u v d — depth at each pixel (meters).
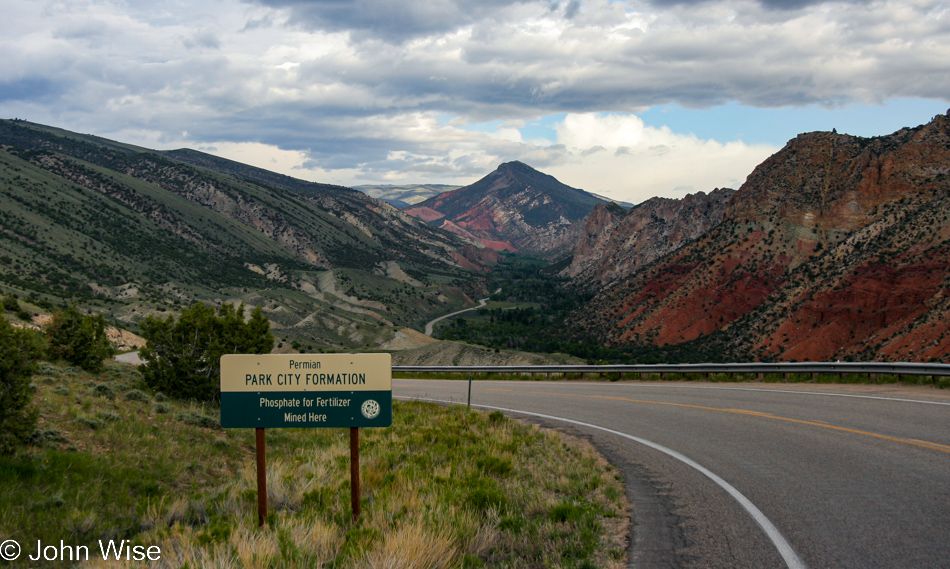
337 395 6.95
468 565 5.69
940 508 6.76
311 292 180.50
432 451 11.41
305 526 6.51
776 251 119.44
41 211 136.88
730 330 108.44
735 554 5.68
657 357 106.62
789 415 13.84
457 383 29.88
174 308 90.56
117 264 128.62
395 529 6.38
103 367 19.59
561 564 5.63
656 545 6.04
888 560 5.40
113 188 190.38
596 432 13.48
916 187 109.12
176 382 17.16
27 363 8.46
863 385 18.59
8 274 85.44
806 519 6.59
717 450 10.62
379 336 118.88
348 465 10.02
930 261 82.50
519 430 14.09
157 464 9.55
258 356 6.92
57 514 6.67
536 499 7.77
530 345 132.38
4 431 8.18
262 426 6.88
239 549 5.64
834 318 89.69
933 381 17.23
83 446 9.53
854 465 8.90
